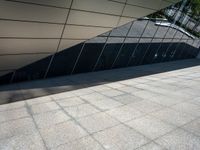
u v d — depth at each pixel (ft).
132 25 62.23
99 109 35.70
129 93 44.73
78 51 58.08
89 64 64.85
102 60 66.95
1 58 45.24
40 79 57.06
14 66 50.16
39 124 30.55
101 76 61.52
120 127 29.22
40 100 40.70
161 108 35.81
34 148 24.81
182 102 38.81
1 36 39.55
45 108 36.52
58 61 56.75
